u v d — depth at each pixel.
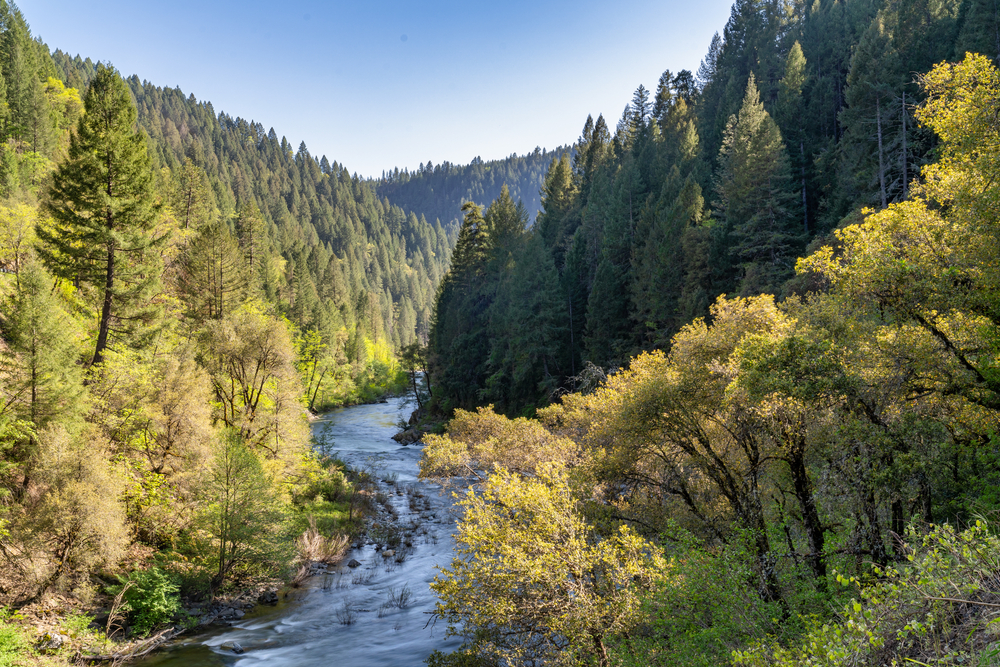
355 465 42.31
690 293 40.09
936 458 9.55
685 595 9.40
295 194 198.88
